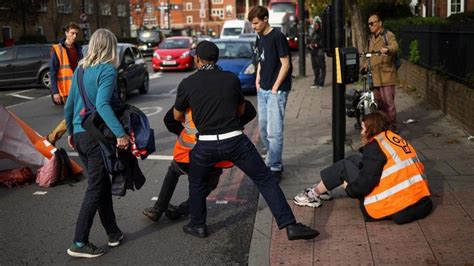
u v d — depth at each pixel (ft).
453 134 26.81
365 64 28.14
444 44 33.53
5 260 15.20
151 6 225.76
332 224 16.20
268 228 16.46
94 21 158.61
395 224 15.74
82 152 14.93
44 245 16.21
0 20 111.34
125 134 14.34
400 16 73.56
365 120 16.11
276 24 133.80
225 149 14.78
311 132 30.19
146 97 50.80
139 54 53.72
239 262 14.84
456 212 16.29
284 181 20.93
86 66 14.69
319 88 51.75
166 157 26.58
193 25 287.69
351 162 16.89
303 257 14.21
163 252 15.57
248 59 51.19
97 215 18.60
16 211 19.21
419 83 39.29
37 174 22.49
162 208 17.61
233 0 286.66
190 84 14.93
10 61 60.49
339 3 19.34
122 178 15.12
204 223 16.58
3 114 22.07
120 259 15.15
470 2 63.93
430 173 20.43
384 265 13.34
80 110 14.98
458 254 13.58
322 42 20.40
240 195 20.62
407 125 29.60
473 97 25.86
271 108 20.54
